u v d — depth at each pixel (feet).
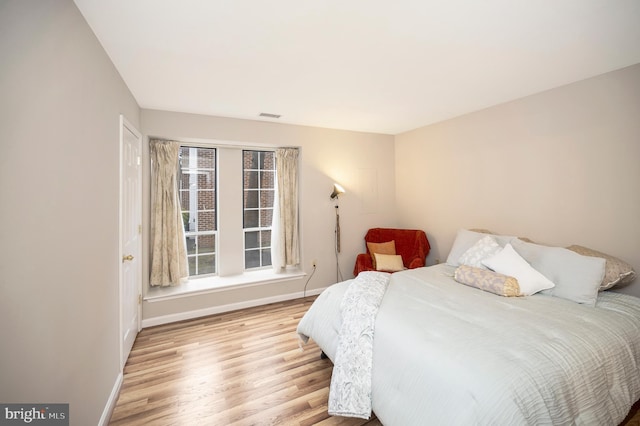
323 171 12.78
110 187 5.92
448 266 9.50
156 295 9.62
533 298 6.40
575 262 6.51
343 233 13.33
